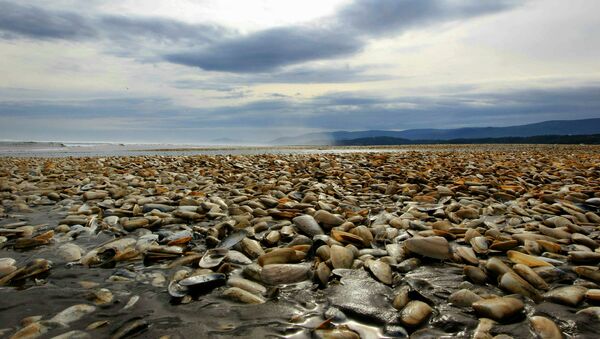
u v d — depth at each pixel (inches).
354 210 222.5
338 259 130.8
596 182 328.5
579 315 93.4
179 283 112.1
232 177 391.2
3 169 501.7
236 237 159.8
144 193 283.7
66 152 1240.8
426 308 96.3
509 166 499.2
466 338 85.3
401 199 261.7
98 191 274.5
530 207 231.8
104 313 96.6
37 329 86.9
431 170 437.7
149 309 99.1
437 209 214.1
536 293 104.6
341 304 101.6
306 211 206.2
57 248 147.3
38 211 227.1
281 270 121.7
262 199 240.4
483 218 203.0
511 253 135.0
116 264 133.8
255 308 100.4
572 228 167.8
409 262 131.7
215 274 118.2
